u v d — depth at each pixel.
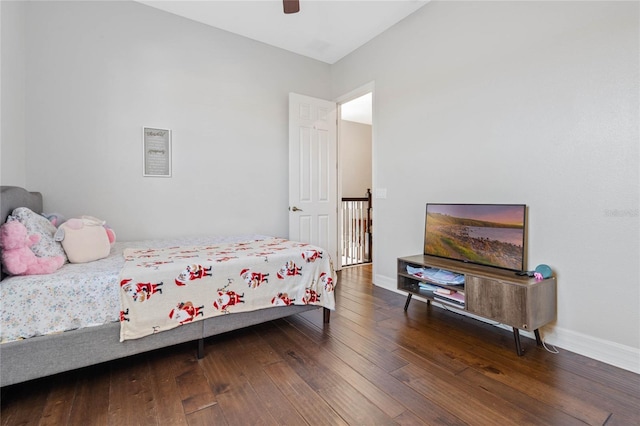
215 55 3.43
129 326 1.70
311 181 4.03
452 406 1.47
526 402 1.50
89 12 2.78
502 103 2.41
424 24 3.03
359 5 3.01
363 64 3.80
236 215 3.60
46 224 2.00
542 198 2.18
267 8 3.08
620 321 1.83
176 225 3.23
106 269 1.79
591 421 1.36
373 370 1.79
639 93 1.75
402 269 2.74
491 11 2.47
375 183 3.65
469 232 2.57
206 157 3.39
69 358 1.57
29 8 2.54
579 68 1.99
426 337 2.24
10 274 1.61
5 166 2.20
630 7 1.78
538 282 1.95
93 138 2.81
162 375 1.75
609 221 1.87
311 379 1.71
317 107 4.08
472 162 2.63
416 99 3.13
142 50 3.03
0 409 1.46
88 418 1.40
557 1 2.09
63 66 2.68
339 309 2.85
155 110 3.10
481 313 2.12
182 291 1.89
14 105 2.34
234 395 1.57
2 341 1.43
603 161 1.89
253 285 2.16
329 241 4.21
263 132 3.78
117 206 2.93
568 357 1.94
